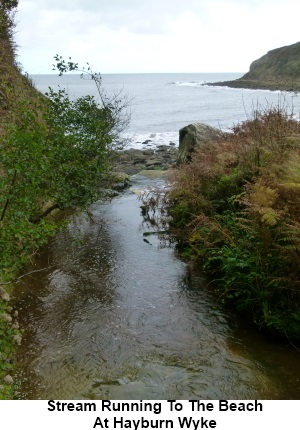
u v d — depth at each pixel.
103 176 9.50
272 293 5.20
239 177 7.86
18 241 4.71
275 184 5.92
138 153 19.30
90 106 7.88
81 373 4.45
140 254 7.79
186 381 4.30
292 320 4.96
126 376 4.40
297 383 4.27
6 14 12.45
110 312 5.74
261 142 7.95
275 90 57.50
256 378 4.33
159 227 9.26
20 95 8.74
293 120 9.00
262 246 5.48
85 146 6.72
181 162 12.65
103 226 9.28
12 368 4.45
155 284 6.60
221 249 6.50
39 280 6.56
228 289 5.80
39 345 4.95
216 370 4.47
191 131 12.93
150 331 5.29
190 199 8.71
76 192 6.52
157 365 4.57
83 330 5.29
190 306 5.91
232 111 39.12
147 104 51.03
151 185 12.87
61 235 8.59
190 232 7.94
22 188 4.42
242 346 4.93
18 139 4.24
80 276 6.82
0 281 5.59
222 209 7.96
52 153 5.64
